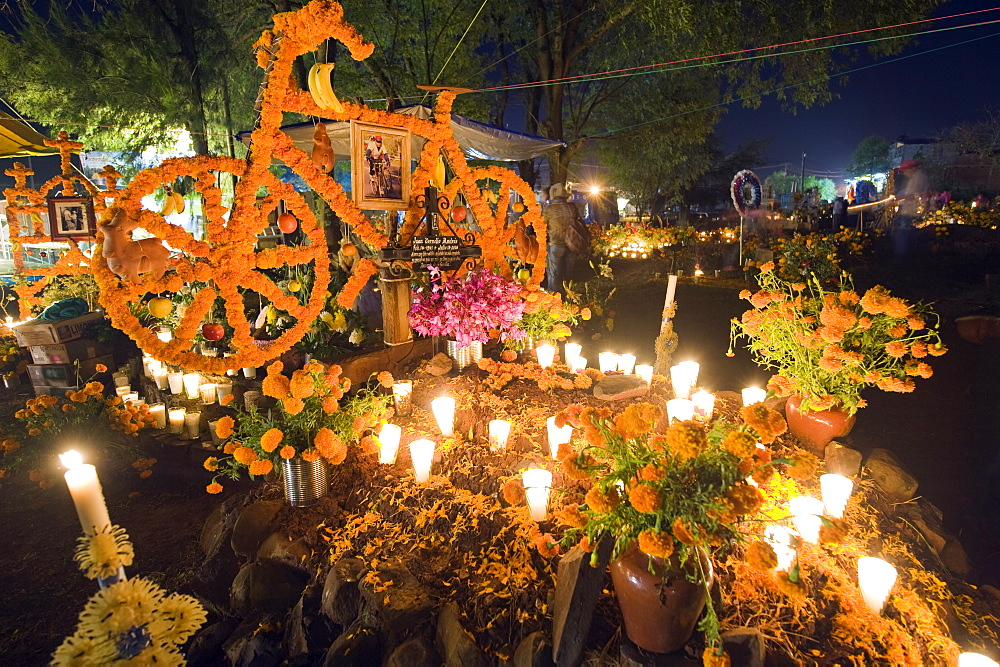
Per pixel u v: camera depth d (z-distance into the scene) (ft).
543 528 10.42
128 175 51.80
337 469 12.91
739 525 10.07
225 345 19.97
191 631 6.42
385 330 18.12
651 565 7.37
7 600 12.67
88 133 48.24
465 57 47.50
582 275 43.98
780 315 13.19
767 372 22.39
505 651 8.61
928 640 8.80
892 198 52.70
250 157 11.82
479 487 11.67
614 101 53.78
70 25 47.03
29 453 17.67
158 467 17.44
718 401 15.51
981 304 27.48
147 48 47.14
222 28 48.57
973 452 17.15
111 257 9.98
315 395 12.10
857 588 9.45
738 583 9.27
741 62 40.75
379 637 9.37
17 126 33.24
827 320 11.68
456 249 15.89
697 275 41.47
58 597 12.79
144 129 47.78
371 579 9.91
